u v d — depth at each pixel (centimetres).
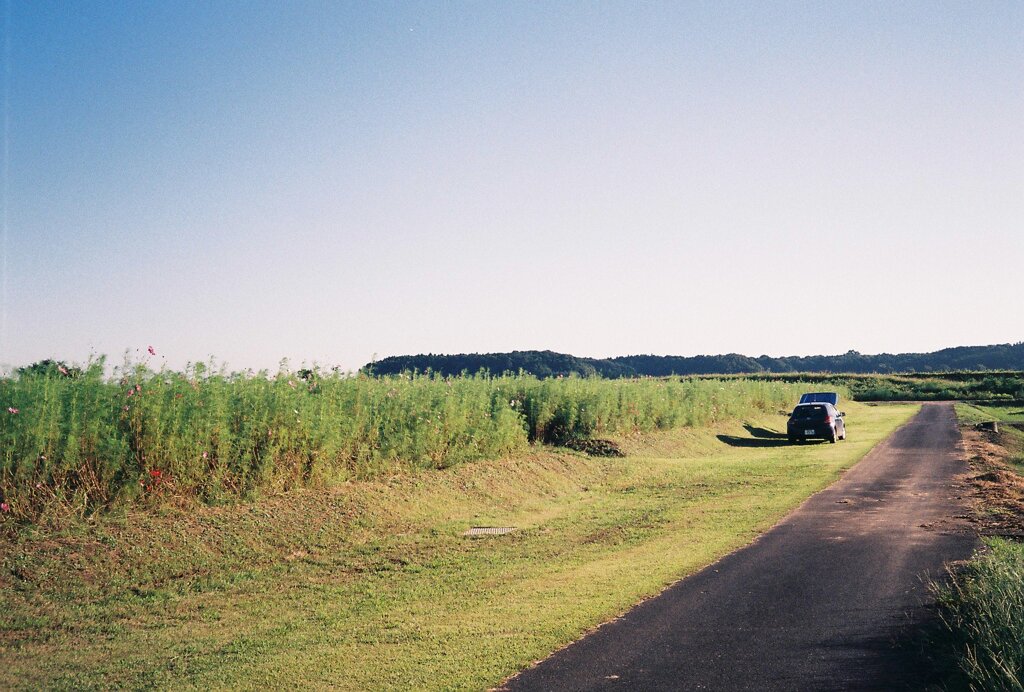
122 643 809
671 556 1107
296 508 1301
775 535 1226
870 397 7000
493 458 1909
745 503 1556
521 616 839
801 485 1784
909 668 638
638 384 3066
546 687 626
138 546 1065
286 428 1402
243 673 701
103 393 1179
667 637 742
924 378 8669
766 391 4278
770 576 963
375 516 1353
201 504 1218
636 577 989
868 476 1908
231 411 1358
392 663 705
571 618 816
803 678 625
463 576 1055
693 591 908
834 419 3038
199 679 691
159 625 863
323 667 704
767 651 692
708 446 2834
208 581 1016
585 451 2361
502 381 2444
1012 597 704
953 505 1436
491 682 643
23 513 1051
